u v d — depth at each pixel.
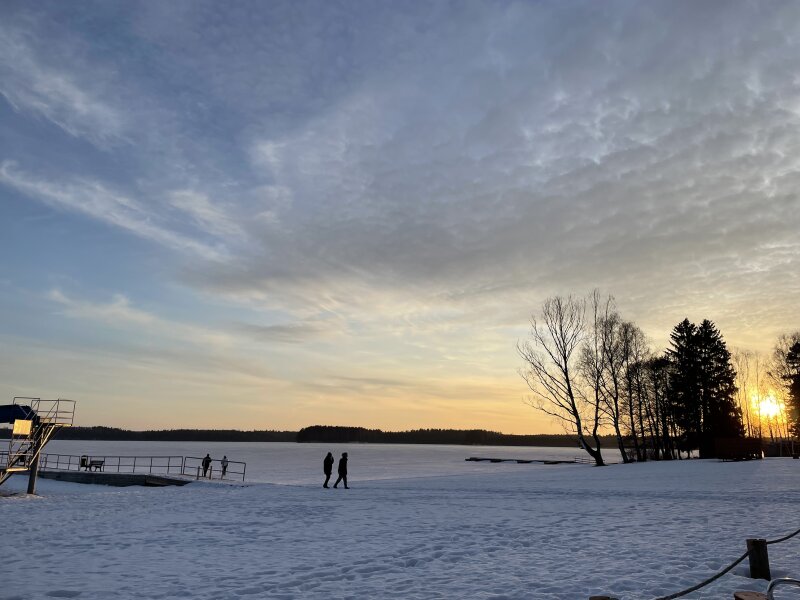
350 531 13.92
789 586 7.68
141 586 8.43
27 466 33.69
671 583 7.98
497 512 17.20
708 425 68.06
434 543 11.91
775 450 76.56
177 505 21.00
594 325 61.50
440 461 120.06
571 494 22.44
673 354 71.62
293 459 121.12
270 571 9.41
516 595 7.62
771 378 89.00
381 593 7.88
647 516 15.20
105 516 17.67
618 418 60.12
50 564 10.12
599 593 7.58
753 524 13.27
